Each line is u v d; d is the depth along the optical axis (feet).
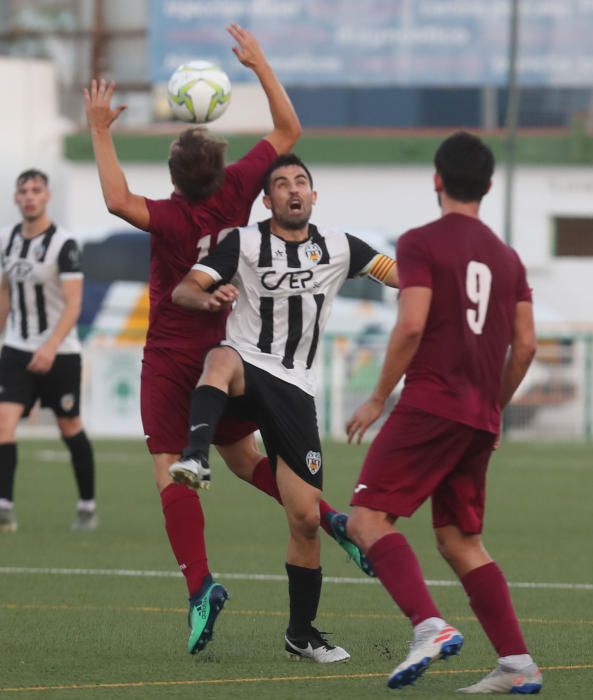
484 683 56.13
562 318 243.81
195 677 59.47
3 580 88.79
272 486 68.08
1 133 303.89
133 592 84.43
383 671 61.21
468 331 54.80
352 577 93.15
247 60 69.21
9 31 309.22
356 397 217.97
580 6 256.52
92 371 216.13
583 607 81.05
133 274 254.47
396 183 285.23
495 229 280.72
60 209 302.25
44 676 59.57
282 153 68.95
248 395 63.05
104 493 143.54
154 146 288.71
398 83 262.06
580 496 146.20
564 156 278.05
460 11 260.01
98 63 304.09
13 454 112.16
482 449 55.72
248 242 63.26
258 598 83.25
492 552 105.50
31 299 108.88
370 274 65.31
